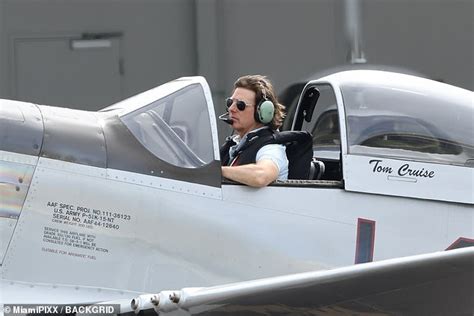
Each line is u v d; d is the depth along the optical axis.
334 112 16.05
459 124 14.62
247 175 12.93
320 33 31.92
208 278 12.70
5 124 12.09
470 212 14.29
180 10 31.72
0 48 30.19
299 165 14.15
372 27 31.88
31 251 11.91
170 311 10.95
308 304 11.16
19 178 11.93
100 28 31.19
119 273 12.26
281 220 13.15
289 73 31.88
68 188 12.11
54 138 12.24
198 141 12.98
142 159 12.59
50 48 30.78
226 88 31.59
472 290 11.47
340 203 13.52
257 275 12.97
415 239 13.94
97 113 13.22
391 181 13.85
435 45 32.41
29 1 30.38
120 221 12.30
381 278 11.05
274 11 31.78
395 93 14.65
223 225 12.80
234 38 31.69
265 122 13.88
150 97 13.39
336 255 13.43
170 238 12.52
